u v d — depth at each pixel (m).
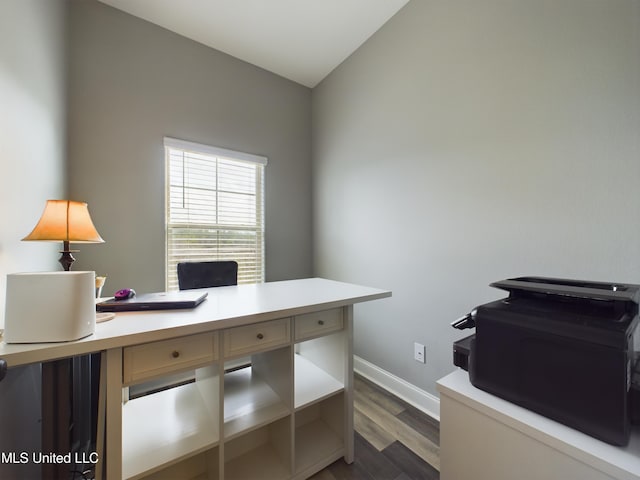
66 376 0.88
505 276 1.47
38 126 1.38
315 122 2.97
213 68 2.40
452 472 0.85
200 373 1.34
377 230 2.25
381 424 1.73
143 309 1.08
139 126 2.07
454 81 1.70
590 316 0.71
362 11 2.05
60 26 1.69
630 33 1.08
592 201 1.19
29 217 1.28
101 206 1.94
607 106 1.14
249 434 1.40
